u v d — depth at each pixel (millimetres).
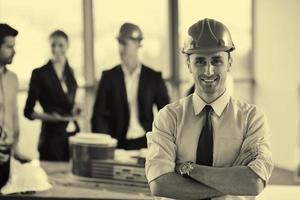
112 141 4531
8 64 5172
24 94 5191
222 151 1772
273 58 5281
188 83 5168
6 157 4750
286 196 4359
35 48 5191
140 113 5133
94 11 5191
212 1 5242
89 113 5188
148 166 1813
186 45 1730
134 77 5141
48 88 5184
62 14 5191
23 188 4301
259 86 5328
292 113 5168
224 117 1783
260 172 1720
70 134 5191
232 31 5289
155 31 5195
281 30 5227
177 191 1768
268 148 1771
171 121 1813
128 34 5141
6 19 5160
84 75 5203
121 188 4359
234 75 5324
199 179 1733
